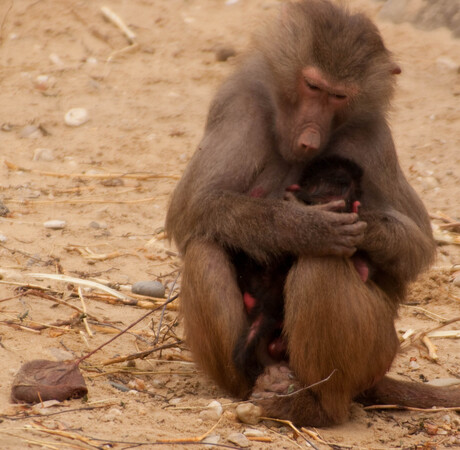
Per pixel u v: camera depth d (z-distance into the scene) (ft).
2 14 75.41
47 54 70.85
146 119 62.28
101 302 38.45
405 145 59.72
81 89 65.82
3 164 54.95
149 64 70.23
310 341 27.91
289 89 30.66
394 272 30.37
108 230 47.39
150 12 77.41
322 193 30.27
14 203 49.67
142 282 39.86
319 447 26.96
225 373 29.58
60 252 43.45
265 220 28.86
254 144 30.81
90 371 30.94
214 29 75.00
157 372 31.81
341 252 27.89
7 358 30.58
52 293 38.11
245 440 26.35
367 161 31.42
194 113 63.36
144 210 50.67
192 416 27.86
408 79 68.08
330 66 30.19
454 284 43.73
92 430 25.62
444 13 74.38
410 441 28.40
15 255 42.11
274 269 30.14
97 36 73.67
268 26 32.27
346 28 30.81
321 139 30.78
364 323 27.81
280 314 29.94
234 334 28.99
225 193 29.73
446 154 58.54
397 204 31.50
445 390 31.76
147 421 26.96
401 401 31.37
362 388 29.30
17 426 25.18
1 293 37.29
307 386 28.43
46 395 27.58
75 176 54.19
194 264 29.22
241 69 31.94
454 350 37.04
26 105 63.21
